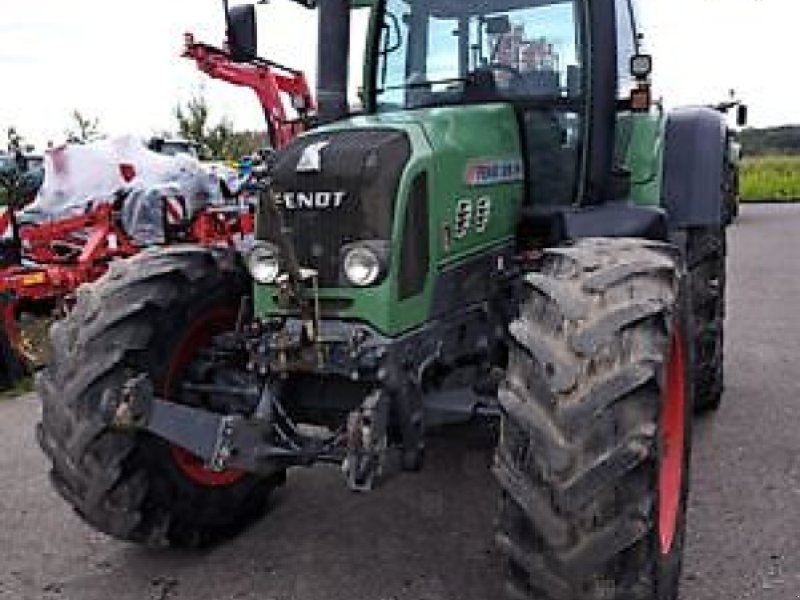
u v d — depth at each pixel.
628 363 2.81
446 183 3.53
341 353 3.31
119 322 3.53
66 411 3.46
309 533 4.08
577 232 3.94
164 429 3.38
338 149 3.36
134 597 3.58
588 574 2.77
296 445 3.46
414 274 3.38
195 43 9.60
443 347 3.62
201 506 3.86
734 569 3.54
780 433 5.04
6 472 5.09
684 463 3.38
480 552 3.80
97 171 8.98
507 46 4.22
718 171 5.01
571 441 2.71
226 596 3.55
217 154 17.73
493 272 3.89
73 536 4.19
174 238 8.77
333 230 3.31
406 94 4.39
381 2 4.41
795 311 8.28
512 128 4.06
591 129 4.12
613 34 4.12
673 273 3.11
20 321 7.93
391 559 3.79
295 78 9.95
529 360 2.85
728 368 6.40
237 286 4.01
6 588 3.70
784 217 17.89
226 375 3.82
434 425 3.50
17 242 8.24
